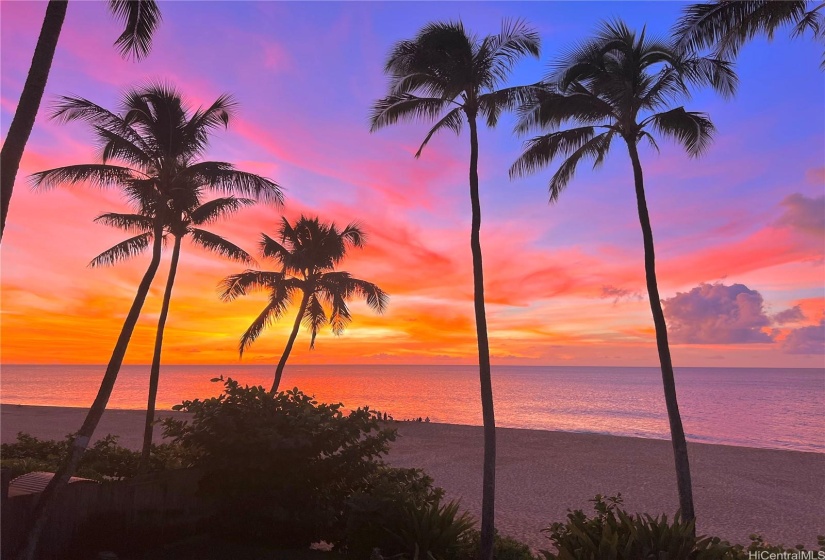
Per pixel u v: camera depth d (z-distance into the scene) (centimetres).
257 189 1512
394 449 3444
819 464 2973
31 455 1938
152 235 1988
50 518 950
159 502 1102
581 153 1545
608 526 883
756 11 1191
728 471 2788
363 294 2916
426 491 1277
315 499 1178
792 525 1822
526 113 1471
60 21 859
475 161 1357
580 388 16788
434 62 1346
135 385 18412
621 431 5744
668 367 1302
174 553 1080
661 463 2994
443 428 4531
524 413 8012
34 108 819
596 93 1439
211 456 1196
